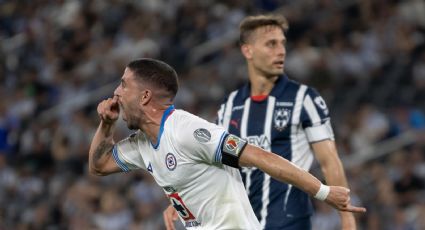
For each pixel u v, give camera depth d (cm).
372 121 3309
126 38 3975
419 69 3759
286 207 1384
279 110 1409
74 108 3675
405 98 3619
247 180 1401
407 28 3912
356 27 3891
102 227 2883
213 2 4072
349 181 2953
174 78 1127
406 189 3003
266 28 1427
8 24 4559
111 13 4159
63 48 4106
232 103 1470
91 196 3045
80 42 4122
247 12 4072
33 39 4303
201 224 1143
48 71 4006
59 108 3694
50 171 3356
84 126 3450
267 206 1390
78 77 3856
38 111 3738
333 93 3609
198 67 3725
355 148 3206
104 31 4122
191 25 3919
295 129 1398
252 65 1445
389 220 2822
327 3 3972
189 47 3812
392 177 3022
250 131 1425
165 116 1116
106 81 3747
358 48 3769
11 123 3688
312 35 3788
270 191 1388
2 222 3177
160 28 3944
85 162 3338
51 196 3209
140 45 3859
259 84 1439
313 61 3622
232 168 1126
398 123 3381
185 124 1096
